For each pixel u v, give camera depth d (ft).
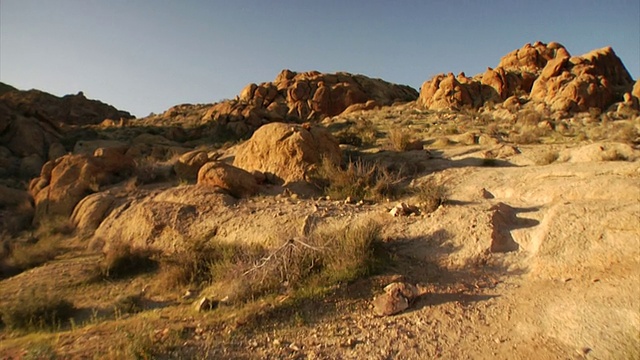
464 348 17.28
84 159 55.11
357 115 106.83
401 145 55.52
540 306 19.54
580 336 16.83
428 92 111.65
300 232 31.58
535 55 122.52
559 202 29.55
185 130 113.91
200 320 20.63
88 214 44.57
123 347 17.63
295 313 20.62
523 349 16.74
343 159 51.11
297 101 139.03
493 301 20.68
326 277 23.76
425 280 23.24
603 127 68.39
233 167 43.91
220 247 31.42
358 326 19.38
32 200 53.78
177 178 54.70
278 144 47.16
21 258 35.58
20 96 163.84
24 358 17.26
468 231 26.91
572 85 87.86
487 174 41.14
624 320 17.07
